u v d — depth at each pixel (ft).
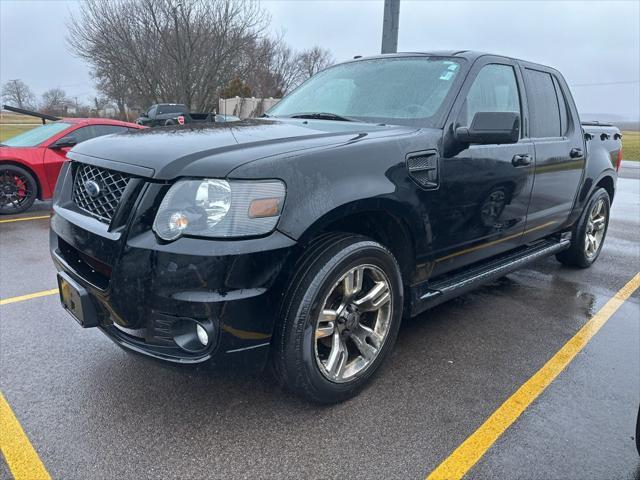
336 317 8.39
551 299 14.16
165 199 7.17
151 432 7.98
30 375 9.57
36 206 27.58
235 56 69.92
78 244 8.13
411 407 8.77
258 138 8.48
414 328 12.03
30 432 7.93
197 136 8.64
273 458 7.47
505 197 11.31
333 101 11.97
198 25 66.33
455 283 10.85
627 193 36.99
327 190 7.70
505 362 10.44
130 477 7.05
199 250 6.89
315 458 7.48
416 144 9.12
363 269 8.46
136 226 7.26
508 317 12.82
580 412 8.75
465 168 9.98
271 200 7.18
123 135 9.34
